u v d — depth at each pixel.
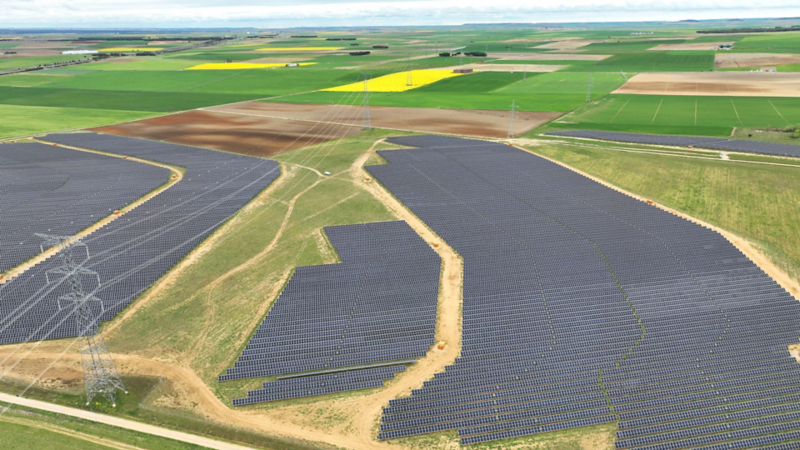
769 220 105.81
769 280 83.25
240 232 103.75
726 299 78.44
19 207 113.94
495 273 86.62
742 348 67.62
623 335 70.94
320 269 88.38
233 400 60.75
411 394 61.78
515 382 62.53
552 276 85.56
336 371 65.75
